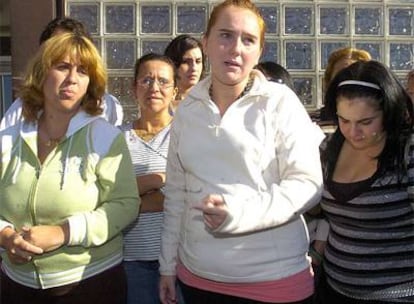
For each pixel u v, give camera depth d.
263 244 1.90
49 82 2.10
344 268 1.97
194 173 1.96
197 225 1.96
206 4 4.19
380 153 1.90
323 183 1.98
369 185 1.90
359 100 1.87
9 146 2.15
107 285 2.15
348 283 1.97
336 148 2.03
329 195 1.99
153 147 2.81
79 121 2.13
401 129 1.88
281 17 4.22
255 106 1.92
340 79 1.95
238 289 1.94
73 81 2.10
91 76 2.17
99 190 2.13
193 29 4.20
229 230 1.72
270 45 4.23
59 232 2.01
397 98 1.87
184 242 2.07
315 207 2.22
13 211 2.08
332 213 2.00
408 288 1.90
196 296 2.03
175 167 2.14
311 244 2.36
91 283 2.12
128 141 2.84
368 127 1.89
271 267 1.91
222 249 1.92
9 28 3.99
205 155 1.93
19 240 1.97
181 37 3.43
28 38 3.91
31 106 2.17
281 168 1.88
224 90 1.95
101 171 2.12
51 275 2.08
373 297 1.93
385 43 4.30
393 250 1.90
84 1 4.12
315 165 1.86
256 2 4.20
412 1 4.31
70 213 2.06
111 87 4.17
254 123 1.90
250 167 1.87
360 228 1.93
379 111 1.88
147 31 4.18
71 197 2.05
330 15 4.27
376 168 1.91
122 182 2.15
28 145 2.12
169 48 3.41
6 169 2.13
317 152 1.91
